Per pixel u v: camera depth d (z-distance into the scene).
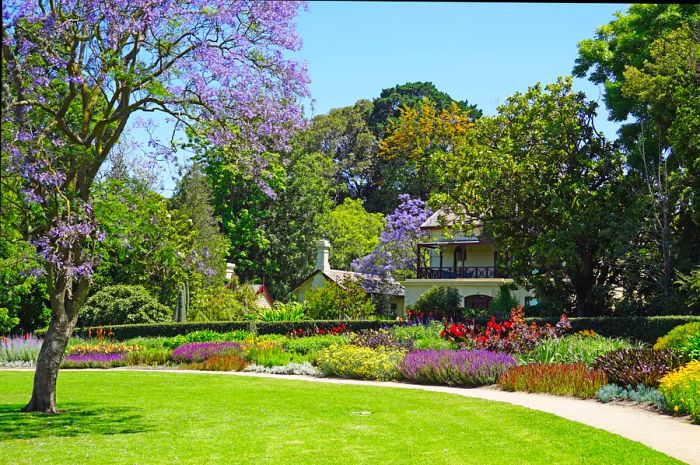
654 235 28.09
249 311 39.38
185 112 13.59
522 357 20.69
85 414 13.70
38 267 12.65
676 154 27.31
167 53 12.97
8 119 10.30
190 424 12.46
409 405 14.80
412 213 47.12
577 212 28.55
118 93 13.19
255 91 13.09
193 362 26.56
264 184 14.37
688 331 18.47
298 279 57.31
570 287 30.64
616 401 14.80
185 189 48.28
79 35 12.40
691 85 27.06
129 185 14.61
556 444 10.35
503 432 11.39
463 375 18.69
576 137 30.12
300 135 57.41
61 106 12.70
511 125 31.09
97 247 14.07
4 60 10.93
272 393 17.30
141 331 34.25
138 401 15.85
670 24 32.12
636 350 18.11
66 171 12.65
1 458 9.37
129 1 11.49
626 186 29.22
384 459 9.47
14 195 11.16
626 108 32.94
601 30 36.38
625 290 29.16
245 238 55.03
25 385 19.64
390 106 76.88
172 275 38.41
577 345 20.83
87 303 35.72
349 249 59.47
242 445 10.45
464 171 30.08
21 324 39.28
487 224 31.12
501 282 39.41
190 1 12.10
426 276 42.56
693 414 12.33
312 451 10.00
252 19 12.55
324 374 22.45
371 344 24.67
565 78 30.30
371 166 73.12
